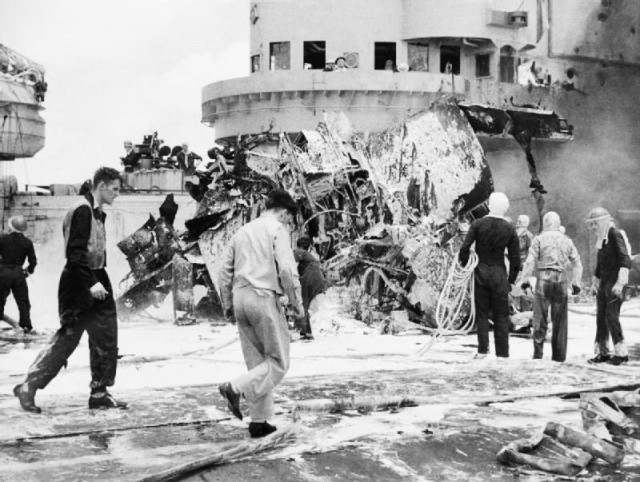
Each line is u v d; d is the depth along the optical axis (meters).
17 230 15.17
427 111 18.38
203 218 19.27
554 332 11.19
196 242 19.34
